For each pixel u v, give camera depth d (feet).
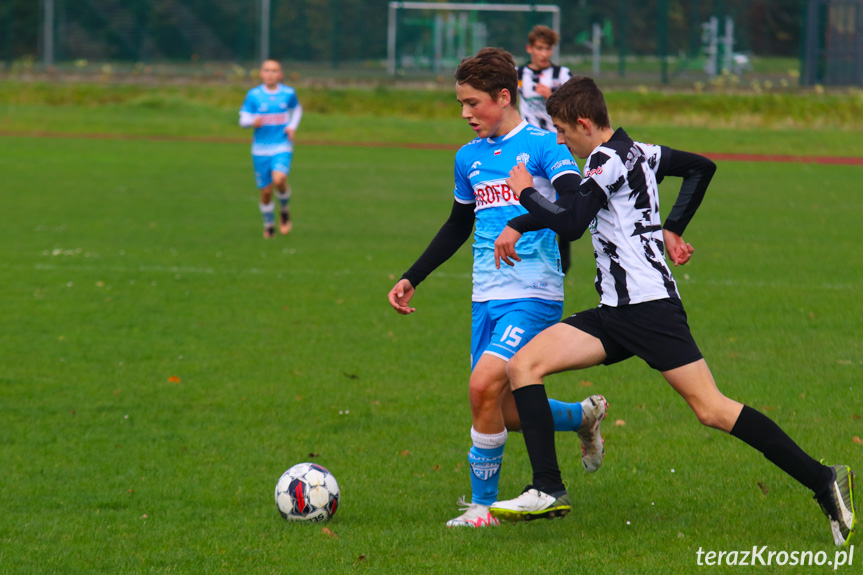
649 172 45.68
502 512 45.24
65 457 61.41
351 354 87.71
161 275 123.34
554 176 49.08
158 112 400.88
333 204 195.31
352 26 471.21
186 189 214.48
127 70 465.88
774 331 94.94
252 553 45.78
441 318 101.96
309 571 43.42
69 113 392.47
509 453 62.64
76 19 463.83
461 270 131.54
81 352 87.86
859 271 127.03
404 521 50.55
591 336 46.55
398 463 60.34
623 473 57.47
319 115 396.37
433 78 448.65
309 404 73.10
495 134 51.34
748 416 44.42
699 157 47.29
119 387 77.36
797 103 378.32
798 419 67.72
